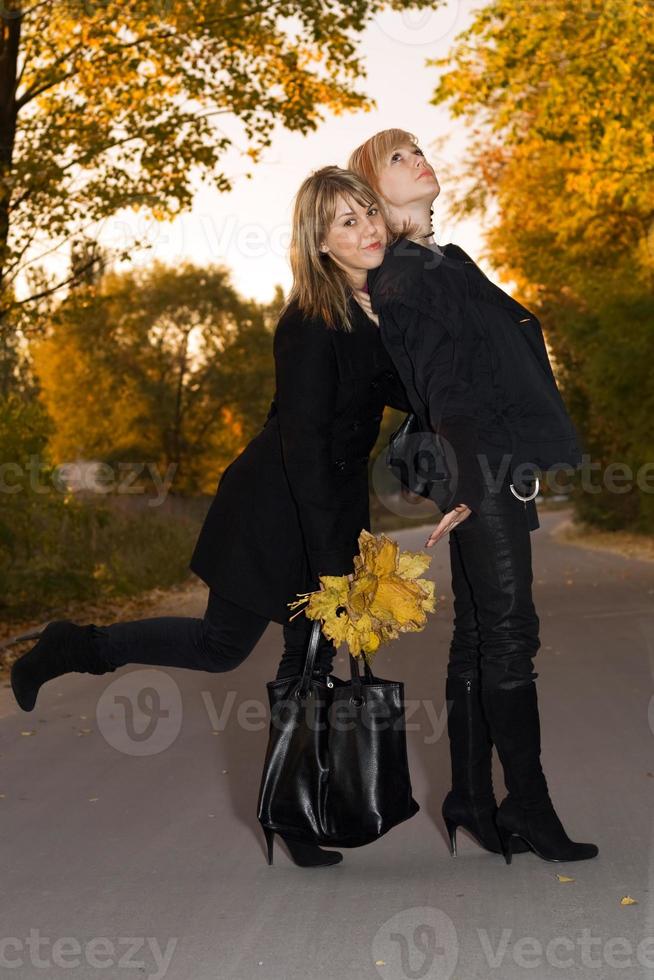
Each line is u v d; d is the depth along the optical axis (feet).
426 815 15.72
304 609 12.61
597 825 14.76
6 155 44.78
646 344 80.79
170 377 152.35
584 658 31.07
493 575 12.76
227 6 49.26
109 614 48.19
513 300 12.84
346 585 12.39
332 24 51.37
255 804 16.53
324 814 12.57
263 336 154.20
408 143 13.09
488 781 13.75
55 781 18.42
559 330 93.76
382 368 12.86
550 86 59.62
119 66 49.21
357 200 12.44
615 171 61.21
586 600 48.42
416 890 12.39
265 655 33.96
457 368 12.23
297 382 12.52
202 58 51.19
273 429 13.26
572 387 108.99
